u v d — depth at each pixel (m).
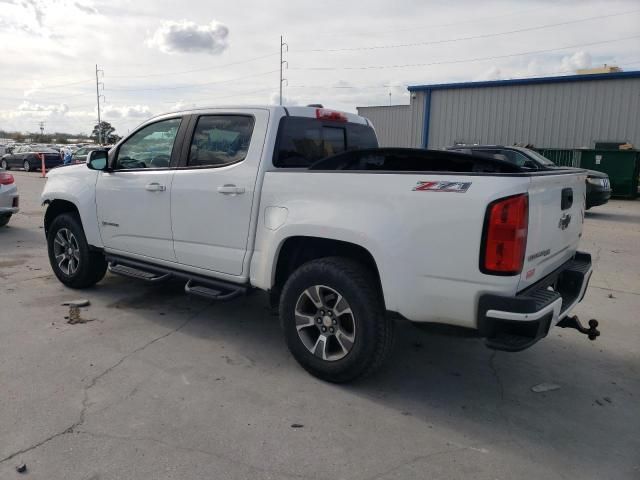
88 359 4.14
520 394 3.80
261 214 4.07
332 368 3.76
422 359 4.37
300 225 3.76
